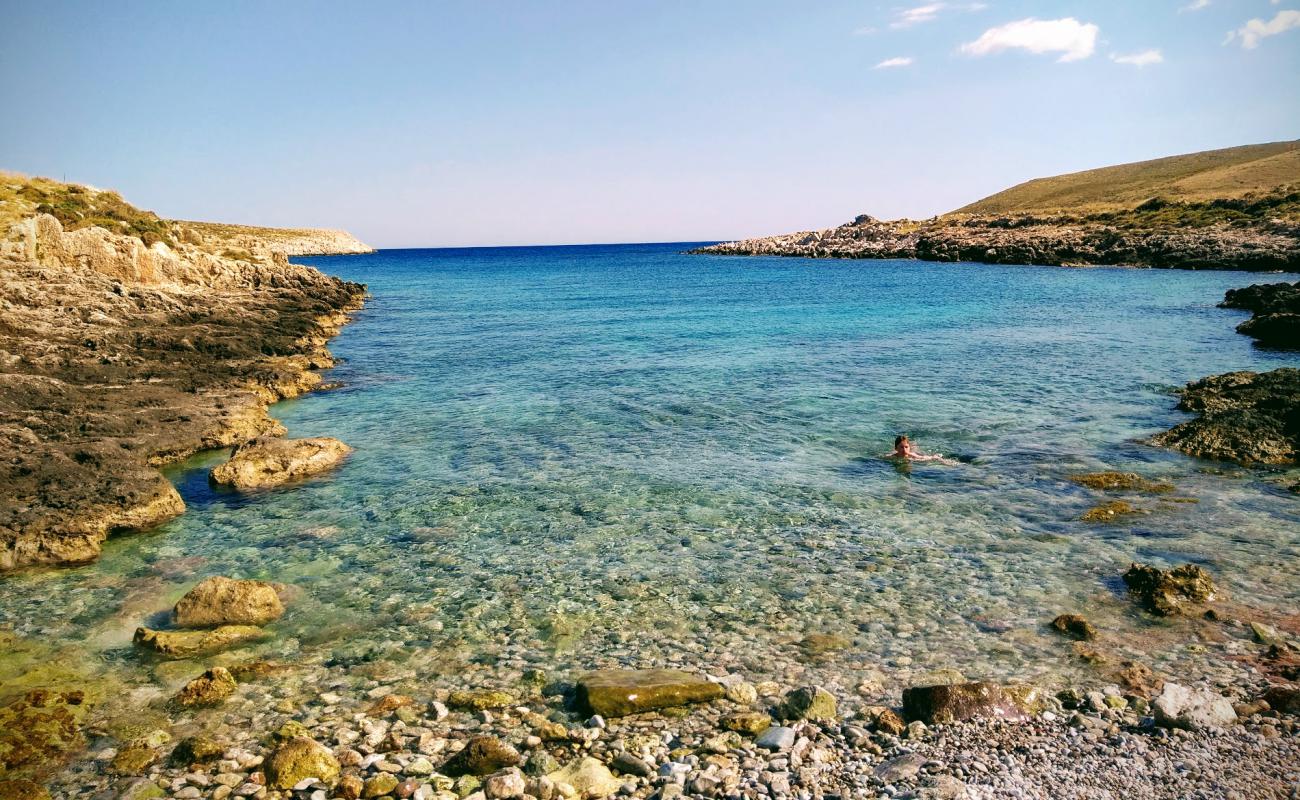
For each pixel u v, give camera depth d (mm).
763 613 12070
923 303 64938
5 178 53562
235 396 26531
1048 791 7164
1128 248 104688
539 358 39812
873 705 9320
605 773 7812
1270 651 10375
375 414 27375
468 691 9945
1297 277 79188
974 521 15844
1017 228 141500
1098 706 8969
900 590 12750
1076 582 12844
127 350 31594
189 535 16062
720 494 17953
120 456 18938
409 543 15336
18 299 33625
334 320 57219
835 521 16062
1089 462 19547
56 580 13891
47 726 9164
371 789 7672
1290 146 174625
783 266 143375
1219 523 15211
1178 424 22312
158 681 10352
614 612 12242
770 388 30281
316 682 10297
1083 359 35312
